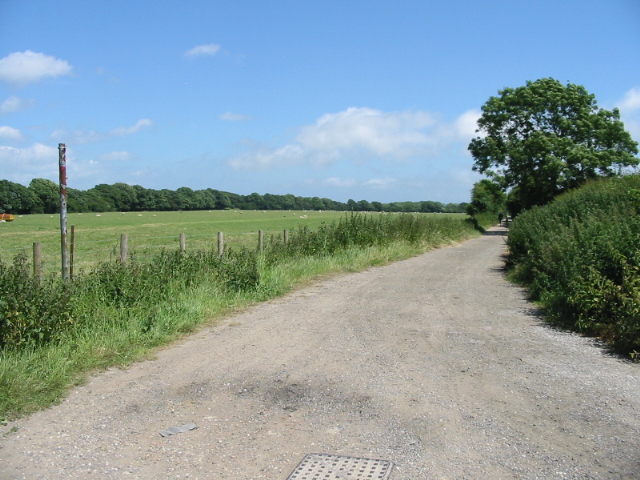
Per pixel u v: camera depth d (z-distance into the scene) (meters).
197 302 9.33
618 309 7.73
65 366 6.15
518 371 6.20
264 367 6.45
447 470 3.88
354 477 3.79
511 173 45.75
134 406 5.22
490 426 4.64
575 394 5.40
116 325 7.84
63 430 4.65
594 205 14.73
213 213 88.69
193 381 5.96
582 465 3.93
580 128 42.50
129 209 109.62
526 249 15.84
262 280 11.80
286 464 4.02
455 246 28.45
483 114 47.16
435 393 5.47
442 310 10.04
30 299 6.94
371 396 5.41
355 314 9.64
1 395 5.22
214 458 4.13
